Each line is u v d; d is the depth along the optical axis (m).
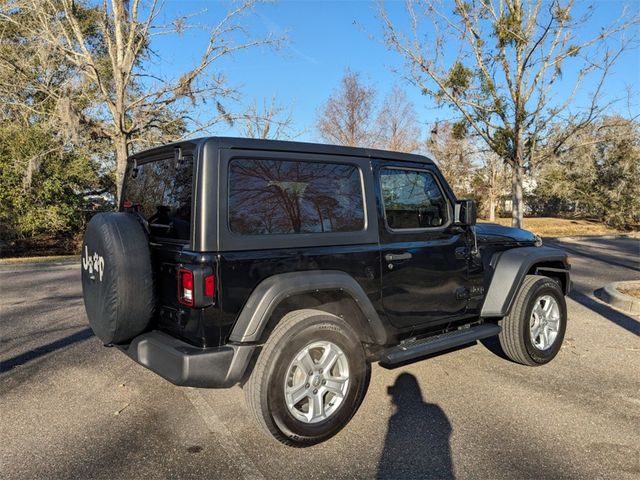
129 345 3.39
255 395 2.99
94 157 18.38
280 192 3.22
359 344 3.37
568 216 34.22
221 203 2.97
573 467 2.90
